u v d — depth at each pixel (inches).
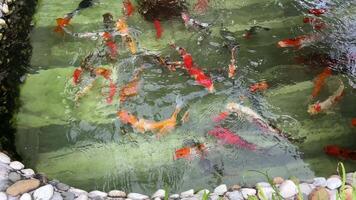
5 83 164.9
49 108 161.0
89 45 178.2
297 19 187.6
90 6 192.2
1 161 138.8
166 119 158.2
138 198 135.3
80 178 144.2
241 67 171.6
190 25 183.8
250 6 192.7
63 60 174.2
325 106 159.2
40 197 130.3
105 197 134.9
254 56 175.0
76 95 164.1
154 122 154.9
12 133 153.4
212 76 168.6
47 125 156.6
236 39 180.4
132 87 165.3
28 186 131.5
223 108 159.9
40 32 182.9
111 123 157.2
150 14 186.5
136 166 147.3
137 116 159.2
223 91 164.9
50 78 168.9
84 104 162.1
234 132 154.3
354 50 175.6
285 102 162.4
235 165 146.2
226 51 176.2
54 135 154.3
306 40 177.9
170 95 163.6
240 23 186.4
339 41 178.9
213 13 189.6
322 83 164.7
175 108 160.4
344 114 158.7
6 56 172.1
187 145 150.9
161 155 149.4
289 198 132.0
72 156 149.5
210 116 157.9
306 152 149.2
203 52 176.1
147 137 153.8
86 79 167.3
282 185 133.7
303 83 167.5
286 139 152.5
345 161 145.7
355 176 130.7
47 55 175.5
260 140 152.3
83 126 156.6
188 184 142.3
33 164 146.8
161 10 187.3
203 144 149.7
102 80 167.3
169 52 175.5
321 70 170.4
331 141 152.0
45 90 165.5
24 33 181.2
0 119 155.6
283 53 175.9
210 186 141.5
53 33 182.5
